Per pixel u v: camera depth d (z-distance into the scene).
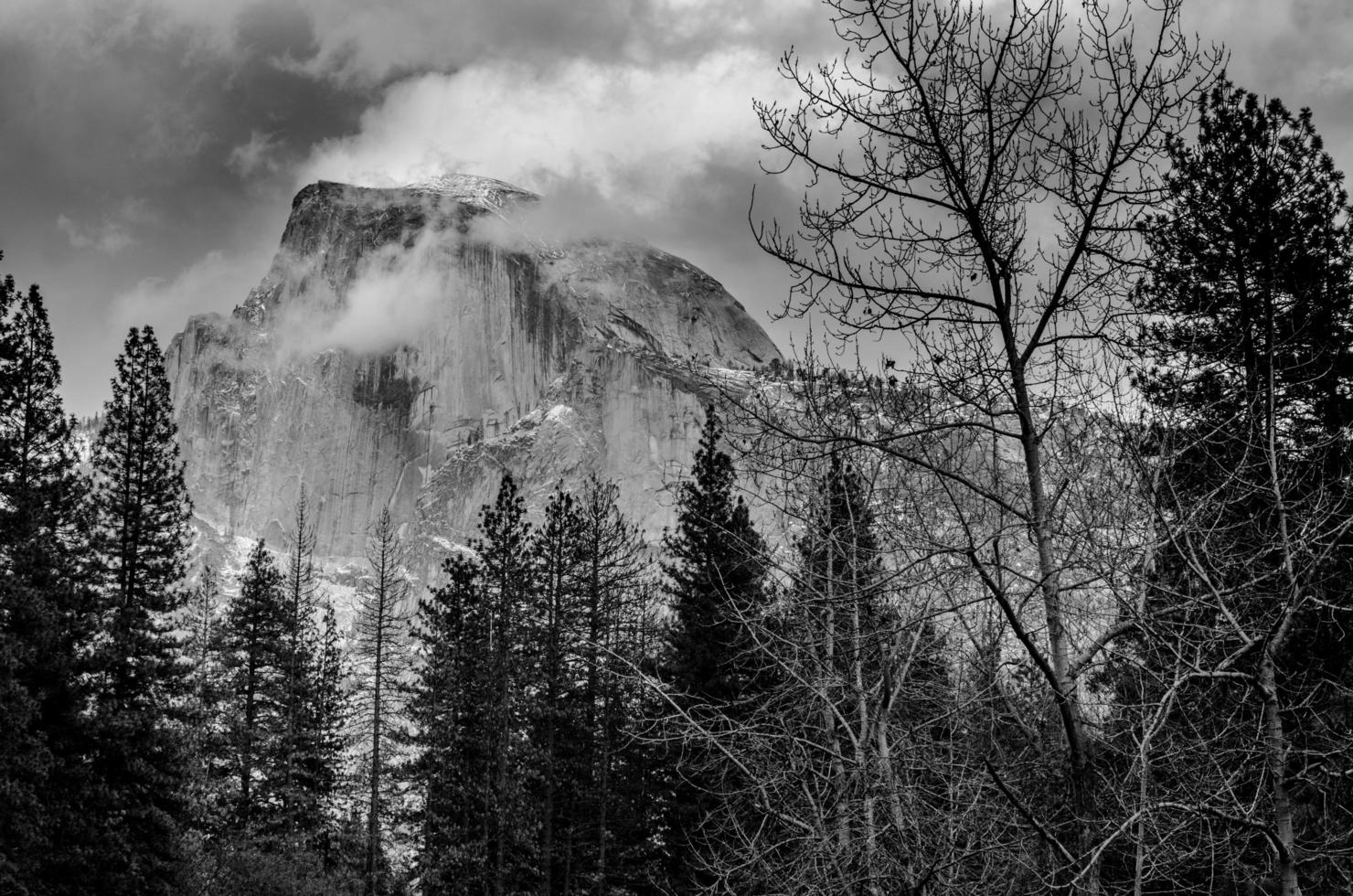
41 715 25.53
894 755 8.18
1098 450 7.32
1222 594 6.63
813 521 8.39
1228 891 7.77
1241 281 8.84
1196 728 7.00
